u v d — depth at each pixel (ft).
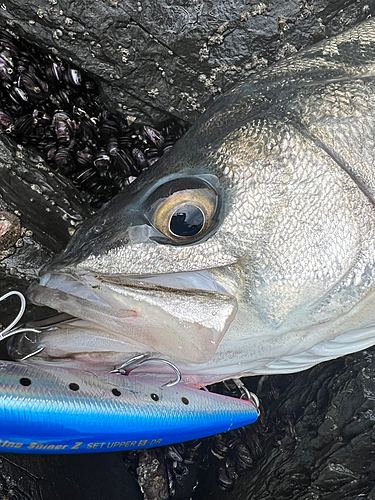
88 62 0.59
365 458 0.64
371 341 0.46
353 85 0.41
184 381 0.44
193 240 0.38
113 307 0.38
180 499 0.74
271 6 0.58
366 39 0.44
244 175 0.38
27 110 0.60
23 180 0.58
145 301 0.38
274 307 0.40
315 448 0.68
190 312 0.38
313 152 0.39
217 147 0.39
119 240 0.38
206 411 0.42
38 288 0.40
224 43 0.59
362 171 0.39
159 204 0.38
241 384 0.47
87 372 0.38
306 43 0.60
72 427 0.35
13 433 0.34
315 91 0.41
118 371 0.41
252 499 0.70
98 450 0.37
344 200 0.39
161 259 0.38
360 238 0.39
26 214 0.58
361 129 0.39
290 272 0.39
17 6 0.55
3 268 0.56
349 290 0.40
